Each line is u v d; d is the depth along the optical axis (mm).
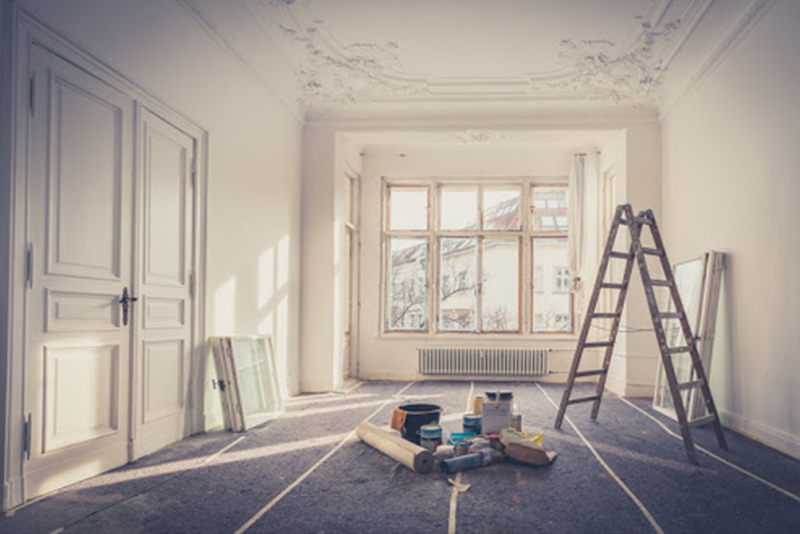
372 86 6105
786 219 3951
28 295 2773
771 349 4148
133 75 3562
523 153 8227
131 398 3559
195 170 4371
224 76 4832
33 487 2830
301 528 2514
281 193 6152
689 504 2854
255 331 5457
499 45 5152
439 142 7184
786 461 3670
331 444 4051
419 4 4438
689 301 5340
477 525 2559
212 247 4617
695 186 5559
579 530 2514
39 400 2854
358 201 8328
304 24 4734
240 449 3893
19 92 2715
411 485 3133
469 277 8391
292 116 6500
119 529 2484
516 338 8078
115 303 3422
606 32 4879
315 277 6805
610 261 7375
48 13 2865
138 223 3627
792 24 3855
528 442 3568
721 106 4996
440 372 8023
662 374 5527
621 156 6695
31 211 2797
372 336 8203
